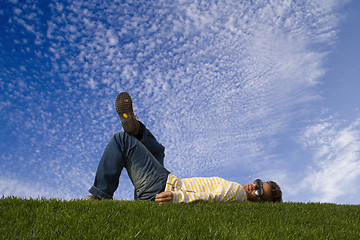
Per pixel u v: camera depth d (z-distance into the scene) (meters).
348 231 2.90
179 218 2.76
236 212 3.18
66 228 2.36
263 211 3.39
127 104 4.13
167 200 3.37
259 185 4.21
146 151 3.94
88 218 2.63
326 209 4.20
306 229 2.82
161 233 2.31
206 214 2.97
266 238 2.38
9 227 2.28
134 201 3.50
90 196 3.86
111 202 3.34
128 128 4.05
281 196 4.39
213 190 3.76
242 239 2.28
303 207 4.08
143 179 3.82
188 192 3.68
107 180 3.88
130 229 2.34
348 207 4.63
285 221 3.07
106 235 2.22
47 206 2.93
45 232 2.21
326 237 2.59
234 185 3.88
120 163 3.91
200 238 2.27
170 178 3.76
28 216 2.62
